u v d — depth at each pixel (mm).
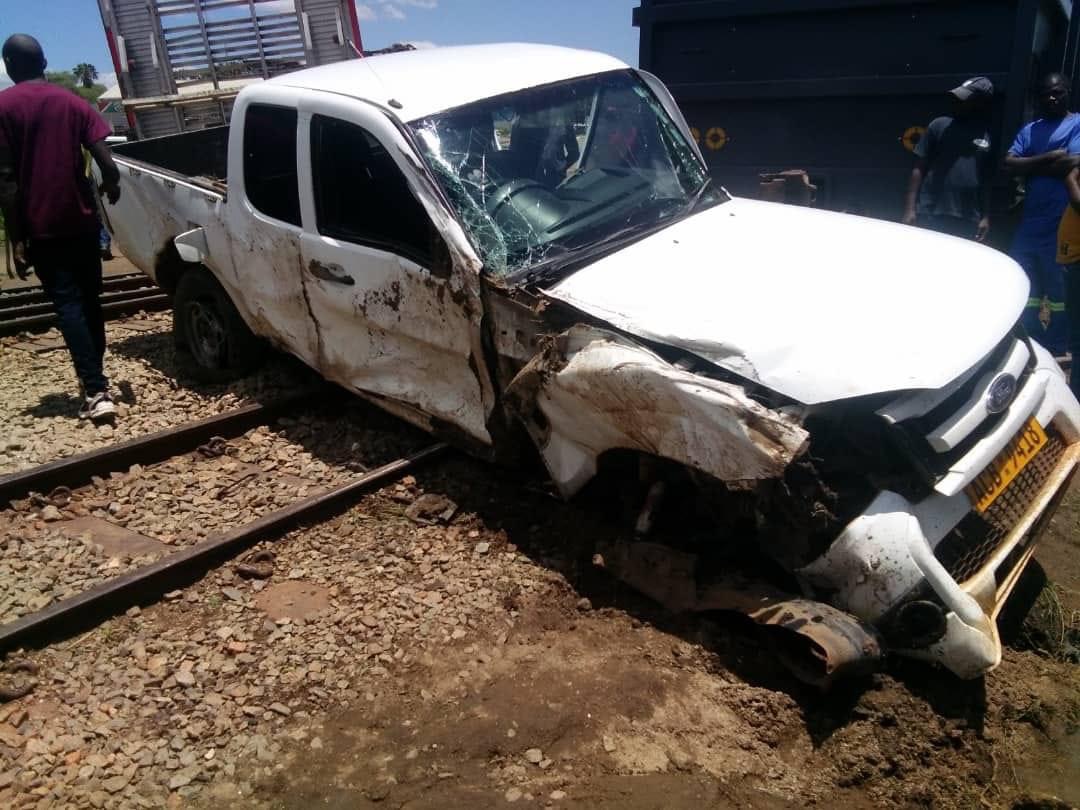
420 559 4336
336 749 3250
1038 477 3754
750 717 3311
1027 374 3828
